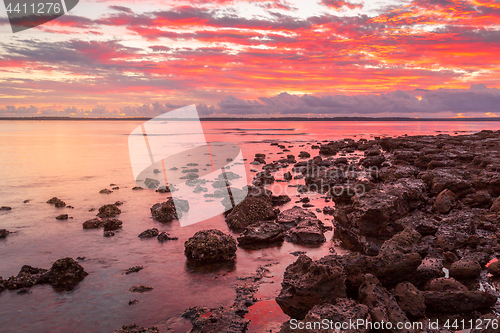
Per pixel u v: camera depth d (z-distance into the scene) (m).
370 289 7.61
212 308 8.17
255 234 12.88
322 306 6.82
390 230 12.35
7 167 33.81
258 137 85.88
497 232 12.50
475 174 19.34
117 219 15.66
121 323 7.63
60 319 7.80
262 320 7.70
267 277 9.88
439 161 23.38
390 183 17.09
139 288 9.27
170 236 13.58
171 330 7.36
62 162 37.56
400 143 41.22
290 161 37.16
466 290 7.91
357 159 38.88
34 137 85.88
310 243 12.88
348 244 12.75
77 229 14.62
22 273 9.83
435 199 16.17
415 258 8.63
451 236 11.55
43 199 20.30
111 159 40.44
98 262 11.11
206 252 10.95
